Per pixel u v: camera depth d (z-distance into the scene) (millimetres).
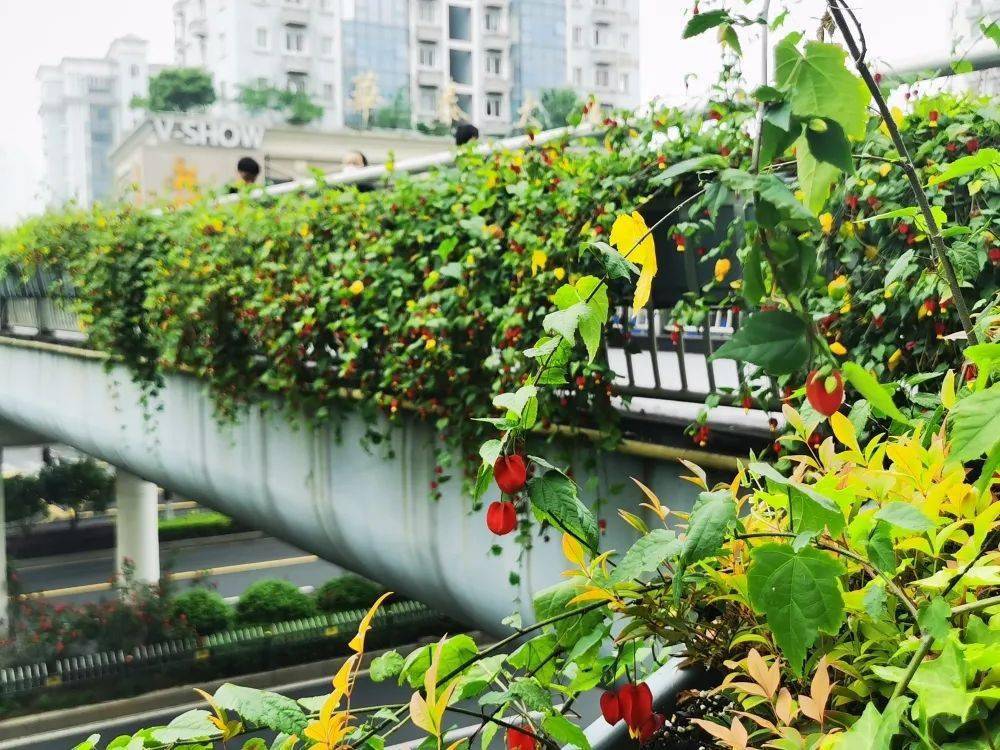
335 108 64562
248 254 5340
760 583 954
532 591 4027
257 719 1051
